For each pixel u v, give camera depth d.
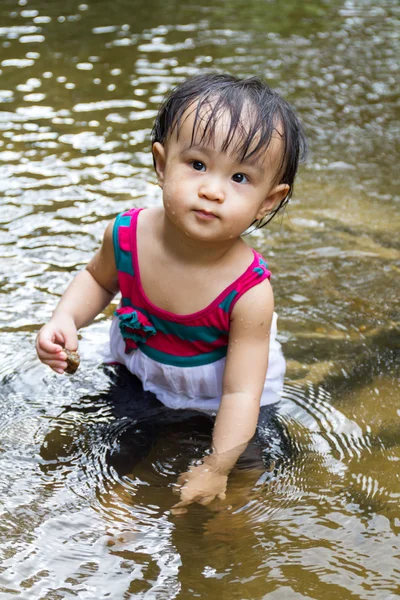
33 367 2.21
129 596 1.46
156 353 2.10
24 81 4.53
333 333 2.47
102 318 2.50
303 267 2.86
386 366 2.31
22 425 1.97
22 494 1.72
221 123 1.81
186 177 1.84
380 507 1.74
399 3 6.80
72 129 3.93
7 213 3.08
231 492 1.77
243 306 1.97
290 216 3.25
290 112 1.93
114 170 3.51
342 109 4.38
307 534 1.64
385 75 4.94
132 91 4.43
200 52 5.17
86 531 1.62
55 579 1.48
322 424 2.04
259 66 4.96
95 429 1.98
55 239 2.91
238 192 1.84
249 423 1.93
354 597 1.48
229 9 6.34
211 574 1.52
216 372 2.08
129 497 1.73
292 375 2.26
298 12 6.37
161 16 6.03
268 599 1.47
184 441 1.95
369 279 2.79
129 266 2.06
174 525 1.65
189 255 1.99
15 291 2.57
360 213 3.30
